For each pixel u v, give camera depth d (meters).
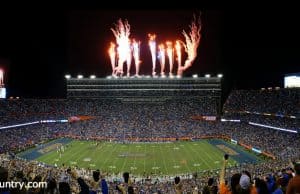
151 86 139.75
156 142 111.12
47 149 96.12
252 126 115.75
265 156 83.56
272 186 13.86
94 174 13.00
